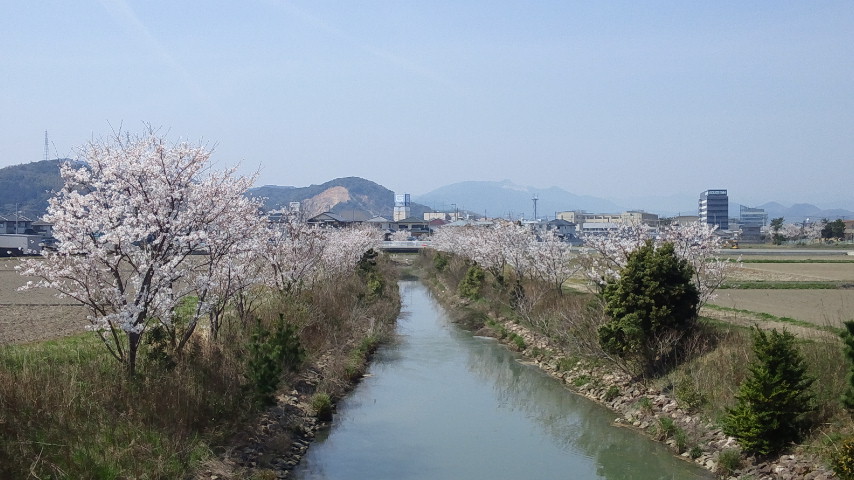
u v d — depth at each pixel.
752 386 14.30
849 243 114.00
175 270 14.98
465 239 51.34
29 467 10.71
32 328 23.36
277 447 15.75
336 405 20.83
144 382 14.19
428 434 18.36
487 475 15.36
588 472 15.54
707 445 15.72
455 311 39.59
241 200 17.66
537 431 18.70
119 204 14.48
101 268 14.55
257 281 20.52
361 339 28.19
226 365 17.05
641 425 18.12
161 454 12.68
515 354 28.67
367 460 16.19
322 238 32.94
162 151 14.87
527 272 38.91
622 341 20.03
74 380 13.23
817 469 12.66
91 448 11.88
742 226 146.50
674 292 19.55
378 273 45.81
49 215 13.72
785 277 44.16
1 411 11.41
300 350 20.30
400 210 181.62
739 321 24.33
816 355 16.22
